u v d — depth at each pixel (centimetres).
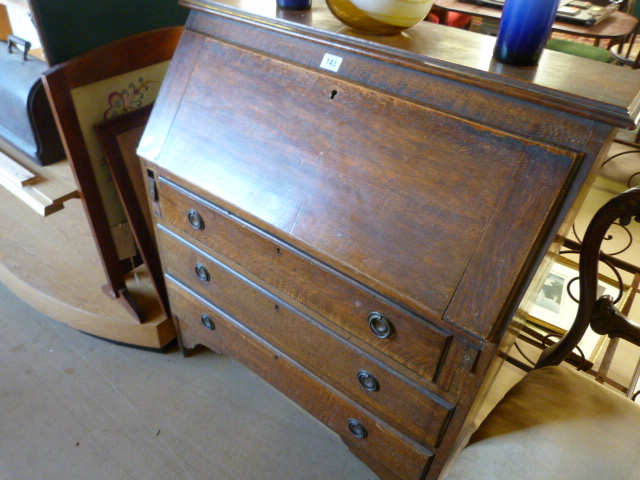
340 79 79
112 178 127
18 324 155
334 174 79
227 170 89
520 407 88
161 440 127
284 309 97
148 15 128
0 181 130
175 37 128
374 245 75
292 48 85
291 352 104
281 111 85
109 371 143
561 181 63
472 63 70
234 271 102
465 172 69
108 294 145
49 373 141
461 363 74
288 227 82
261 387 142
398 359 82
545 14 66
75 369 143
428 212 71
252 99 88
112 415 132
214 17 94
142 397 137
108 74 114
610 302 89
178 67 98
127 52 116
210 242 103
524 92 65
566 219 68
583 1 245
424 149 72
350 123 78
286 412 136
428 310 71
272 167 85
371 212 75
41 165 135
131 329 140
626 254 195
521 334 135
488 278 67
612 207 79
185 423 131
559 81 66
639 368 123
